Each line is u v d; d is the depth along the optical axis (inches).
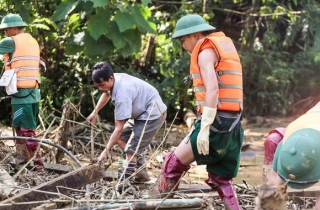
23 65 271.4
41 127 380.5
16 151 274.4
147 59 573.9
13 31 280.7
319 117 160.4
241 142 195.9
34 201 176.7
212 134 187.2
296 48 674.8
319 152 153.7
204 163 194.4
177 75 531.8
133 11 396.2
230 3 642.2
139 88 254.8
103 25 396.5
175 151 197.3
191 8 539.2
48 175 256.5
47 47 522.0
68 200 174.9
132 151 257.4
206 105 182.2
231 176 195.8
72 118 323.0
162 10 582.2
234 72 188.9
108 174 261.6
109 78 243.4
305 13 585.9
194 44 195.0
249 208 211.9
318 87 640.4
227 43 191.0
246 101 616.1
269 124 554.6
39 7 484.4
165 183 199.0
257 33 636.1
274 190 155.1
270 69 617.0
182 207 175.6
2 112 485.4
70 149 348.5
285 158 154.7
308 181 155.4
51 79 523.8
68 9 396.5
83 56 509.7
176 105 546.9
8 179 211.8
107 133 400.5
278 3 600.4
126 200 175.9
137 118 258.5
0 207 171.3
